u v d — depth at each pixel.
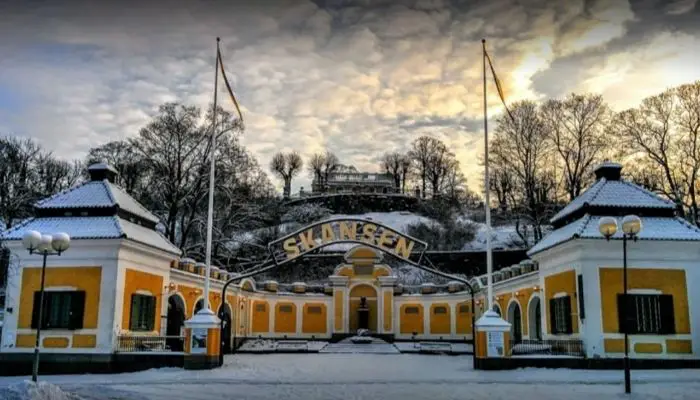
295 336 53.94
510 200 57.78
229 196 52.94
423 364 29.67
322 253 66.50
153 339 27.09
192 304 34.44
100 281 26.20
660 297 25.58
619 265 25.73
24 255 26.80
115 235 26.14
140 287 28.20
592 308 25.30
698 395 17.12
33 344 25.97
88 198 28.56
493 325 24.94
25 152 55.38
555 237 28.77
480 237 72.38
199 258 52.78
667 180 43.62
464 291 51.28
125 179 54.25
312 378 22.14
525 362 24.86
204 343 25.44
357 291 56.31
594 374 22.61
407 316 54.34
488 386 19.53
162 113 51.66
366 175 99.25
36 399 13.42
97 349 25.48
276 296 53.84
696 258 26.02
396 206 88.12
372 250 55.75
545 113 54.03
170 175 50.88
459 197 96.62
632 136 44.66
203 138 52.19
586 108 52.44
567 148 53.03
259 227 67.06
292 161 108.62
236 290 43.69
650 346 25.09
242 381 20.92
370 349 44.03
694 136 41.75
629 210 27.20
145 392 17.83
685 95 42.12
